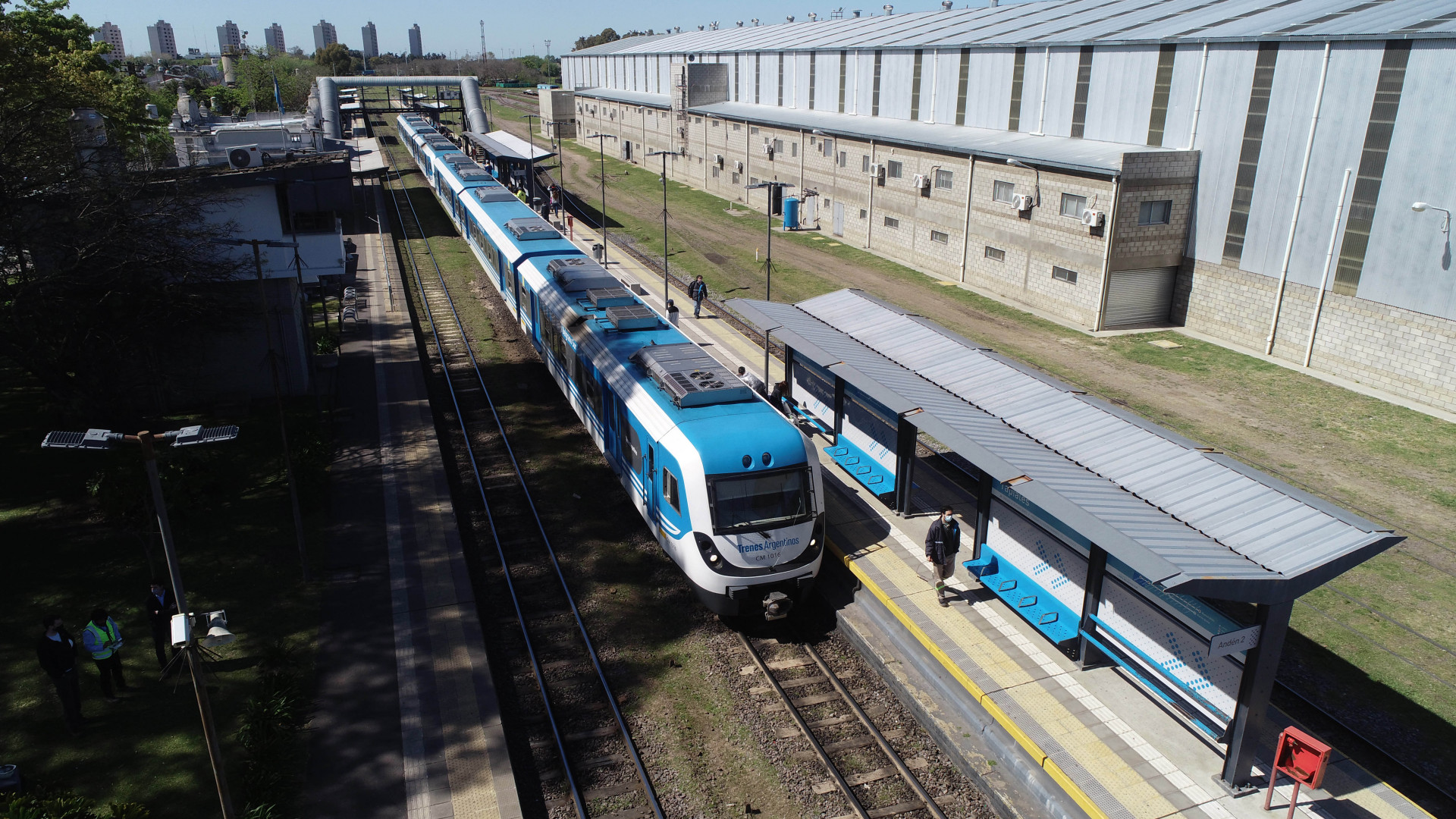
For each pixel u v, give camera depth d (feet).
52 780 34.06
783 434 46.52
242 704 38.88
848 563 49.60
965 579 47.75
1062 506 35.12
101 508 52.70
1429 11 73.72
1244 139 86.12
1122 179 89.97
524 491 61.11
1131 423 42.16
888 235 132.05
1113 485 37.19
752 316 65.31
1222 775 33.12
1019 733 35.81
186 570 48.98
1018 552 43.45
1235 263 89.40
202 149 120.88
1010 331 95.20
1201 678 33.42
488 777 34.83
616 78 294.05
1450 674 41.27
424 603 46.60
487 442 69.46
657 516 49.32
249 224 71.00
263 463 62.13
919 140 120.78
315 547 52.01
